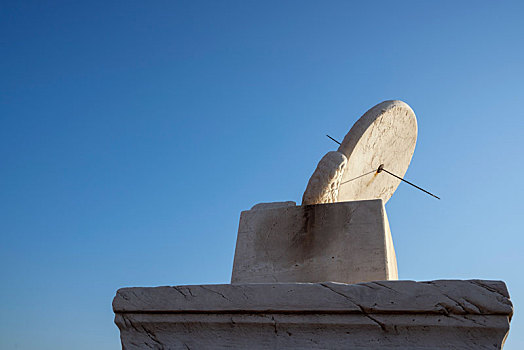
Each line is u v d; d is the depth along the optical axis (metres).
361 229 3.65
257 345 2.80
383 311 2.67
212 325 2.92
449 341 2.56
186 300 3.00
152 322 3.02
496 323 2.53
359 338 2.67
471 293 2.61
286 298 2.83
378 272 3.44
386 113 4.53
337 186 4.08
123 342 3.05
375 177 5.01
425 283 2.69
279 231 3.87
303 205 3.93
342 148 4.34
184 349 2.91
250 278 3.74
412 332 2.62
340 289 2.78
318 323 2.74
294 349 2.73
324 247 3.67
